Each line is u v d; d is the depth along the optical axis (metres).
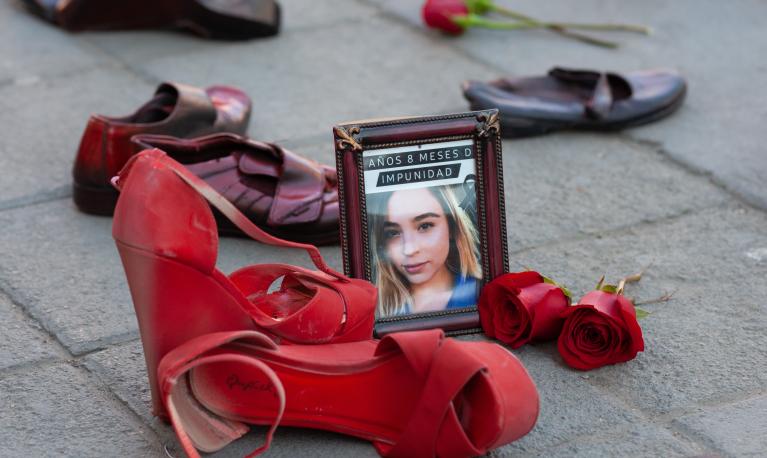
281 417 1.70
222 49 3.79
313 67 3.63
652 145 3.05
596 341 1.97
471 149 2.09
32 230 2.59
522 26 3.89
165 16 3.90
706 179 2.86
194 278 1.71
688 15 4.09
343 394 1.76
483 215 2.10
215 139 2.49
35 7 4.00
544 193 2.78
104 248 2.50
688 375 1.99
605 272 2.39
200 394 1.75
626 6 4.20
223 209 1.72
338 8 4.20
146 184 1.66
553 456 1.76
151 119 2.79
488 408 1.64
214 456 1.75
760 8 4.17
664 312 2.22
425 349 1.65
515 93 3.20
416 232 2.08
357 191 2.04
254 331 1.76
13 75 3.55
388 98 3.39
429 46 3.83
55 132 3.15
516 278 2.02
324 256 2.45
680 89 3.23
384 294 2.07
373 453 1.76
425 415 1.63
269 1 3.86
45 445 1.80
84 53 3.75
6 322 2.20
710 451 1.78
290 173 2.45
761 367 2.02
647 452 1.78
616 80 3.19
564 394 1.93
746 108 3.29
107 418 1.88
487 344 1.76
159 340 1.72
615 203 2.73
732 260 2.44
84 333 2.16
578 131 3.15
